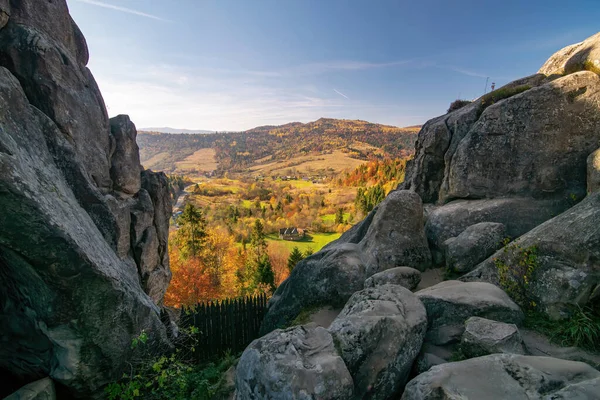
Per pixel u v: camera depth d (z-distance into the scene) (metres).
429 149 12.55
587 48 10.16
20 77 7.41
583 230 6.27
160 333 7.89
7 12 7.34
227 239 47.78
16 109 6.15
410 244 9.87
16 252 4.95
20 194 4.70
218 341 11.26
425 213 11.97
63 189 6.61
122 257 10.52
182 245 36.94
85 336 5.91
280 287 12.84
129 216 11.12
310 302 10.49
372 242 10.30
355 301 6.83
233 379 8.50
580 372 4.13
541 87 9.76
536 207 9.36
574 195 8.97
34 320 5.73
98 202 7.91
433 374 4.42
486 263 7.81
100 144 9.80
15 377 6.42
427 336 6.35
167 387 7.50
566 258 6.38
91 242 6.30
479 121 10.74
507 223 9.38
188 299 26.03
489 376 4.22
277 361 4.85
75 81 8.70
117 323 6.39
